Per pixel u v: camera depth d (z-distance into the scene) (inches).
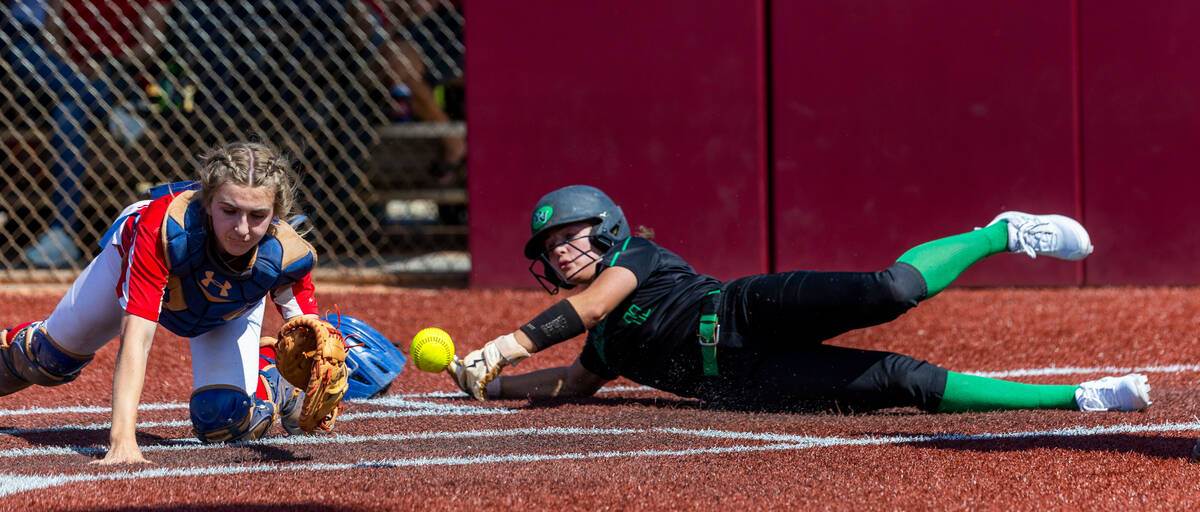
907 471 402.9
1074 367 682.2
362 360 592.1
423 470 411.2
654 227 1015.0
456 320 890.7
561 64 1014.4
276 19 1147.3
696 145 1008.9
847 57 995.3
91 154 1203.9
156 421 538.9
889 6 987.9
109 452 420.5
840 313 507.5
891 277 503.8
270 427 489.1
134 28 1171.9
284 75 1140.5
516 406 566.6
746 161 1005.8
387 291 1059.9
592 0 1006.4
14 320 884.6
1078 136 986.7
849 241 1005.2
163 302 438.3
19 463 426.3
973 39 984.3
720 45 1000.2
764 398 534.3
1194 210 984.9
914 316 884.0
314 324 407.2
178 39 1160.8
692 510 354.6
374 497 368.2
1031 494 370.3
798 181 1005.2
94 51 1172.5
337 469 413.1
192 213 416.8
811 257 1009.5
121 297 420.2
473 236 1040.2
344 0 1156.5
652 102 1008.2
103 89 1176.2
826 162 1002.1
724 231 1011.3
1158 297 943.0
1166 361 693.3
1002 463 412.5
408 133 1285.7
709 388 546.3
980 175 991.6
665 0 1002.1
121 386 418.3
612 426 504.4
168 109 1182.9
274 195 401.7
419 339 547.5
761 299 520.7
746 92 1001.5
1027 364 696.4
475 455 441.1
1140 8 975.6
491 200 1033.5
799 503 362.0
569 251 545.0
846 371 518.0
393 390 625.3
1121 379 514.6
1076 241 538.0
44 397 597.9
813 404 528.4
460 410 555.8
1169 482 382.9
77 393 609.6
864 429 486.0
